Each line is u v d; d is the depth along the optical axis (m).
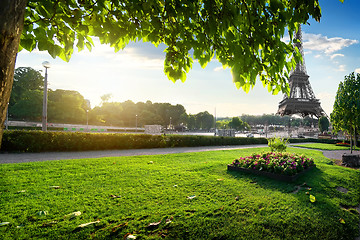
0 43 1.23
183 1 2.65
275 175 6.19
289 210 3.97
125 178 5.79
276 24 2.68
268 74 3.12
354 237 3.44
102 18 3.08
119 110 83.25
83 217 3.34
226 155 11.83
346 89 13.12
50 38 2.94
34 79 64.06
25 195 4.25
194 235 3.00
